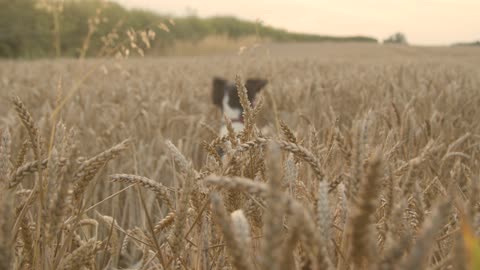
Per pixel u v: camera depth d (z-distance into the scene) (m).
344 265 1.00
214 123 5.85
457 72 9.96
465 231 0.62
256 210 1.35
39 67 15.94
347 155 1.22
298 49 35.03
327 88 6.79
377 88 6.44
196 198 1.42
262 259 0.59
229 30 41.06
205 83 9.84
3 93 8.07
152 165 3.83
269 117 5.57
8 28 31.53
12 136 3.16
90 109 5.50
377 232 1.29
